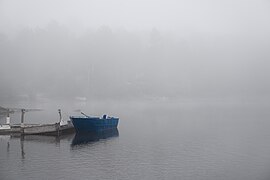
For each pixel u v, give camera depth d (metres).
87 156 49.66
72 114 106.62
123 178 40.09
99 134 67.56
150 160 47.78
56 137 63.28
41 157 48.78
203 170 43.25
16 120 89.12
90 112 115.25
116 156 49.78
